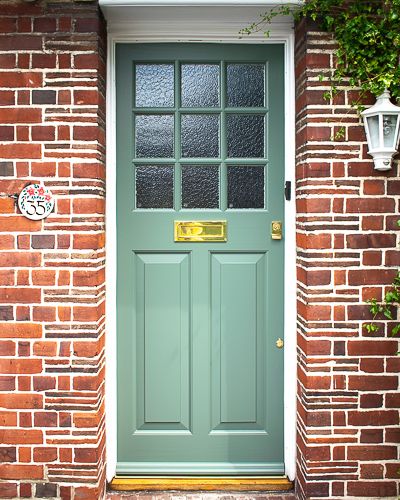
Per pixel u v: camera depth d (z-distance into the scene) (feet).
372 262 8.07
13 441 8.09
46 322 8.05
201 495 8.69
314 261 8.04
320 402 8.09
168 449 9.05
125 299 9.01
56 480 8.09
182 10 8.16
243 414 9.07
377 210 8.05
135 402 9.05
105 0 7.88
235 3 7.92
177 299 9.02
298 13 8.02
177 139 8.98
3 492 8.11
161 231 9.00
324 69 7.99
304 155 8.15
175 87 8.97
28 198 8.02
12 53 7.99
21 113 8.00
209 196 9.03
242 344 9.02
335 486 8.13
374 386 8.11
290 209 8.83
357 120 8.02
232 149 9.02
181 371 9.03
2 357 8.08
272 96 8.98
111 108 8.75
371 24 7.73
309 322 8.05
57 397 8.07
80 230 8.03
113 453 8.91
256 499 8.59
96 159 8.02
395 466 8.14
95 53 7.95
